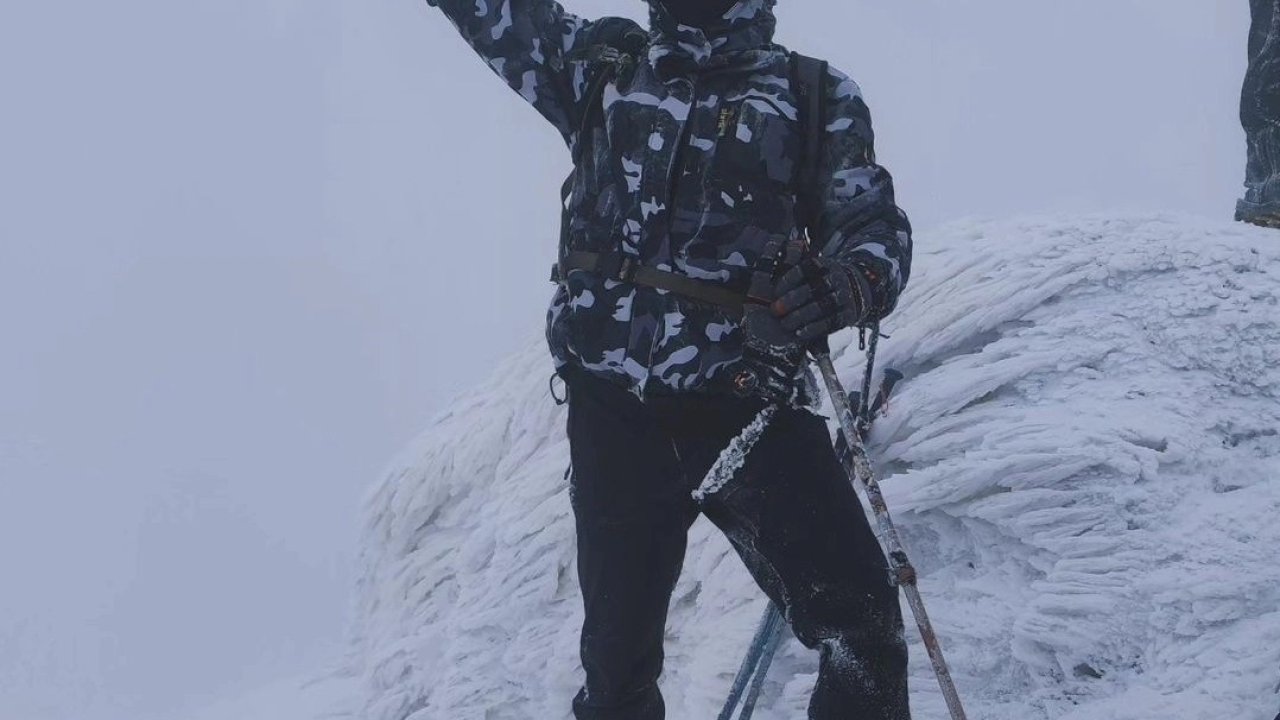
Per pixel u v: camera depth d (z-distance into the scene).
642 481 2.57
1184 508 3.14
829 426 3.54
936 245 3.95
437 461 4.29
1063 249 3.71
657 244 2.50
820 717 2.49
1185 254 3.61
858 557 2.46
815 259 2.37
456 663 3.79
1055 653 3.05
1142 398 3.33
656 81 2.54
